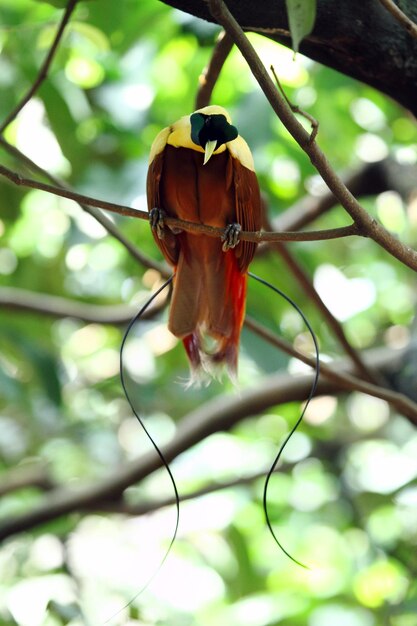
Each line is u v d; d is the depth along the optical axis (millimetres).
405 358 8797
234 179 5648
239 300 5941
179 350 12656
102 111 10445
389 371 8867
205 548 13844
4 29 9297
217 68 7043
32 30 9820
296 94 11227
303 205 10609
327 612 11266
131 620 8750
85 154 10328
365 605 11516
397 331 15367
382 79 5805
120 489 10281
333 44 5676
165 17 9648
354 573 12883
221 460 14969
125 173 10328
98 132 10438
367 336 15672
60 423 14320
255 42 10898
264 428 15055
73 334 15406
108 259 13695
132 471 10195
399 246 4758
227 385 13555
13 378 11773
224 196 5734
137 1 9383
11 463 14023
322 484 14789
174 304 5859
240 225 5676
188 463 14703
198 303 5871
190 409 13828
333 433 14164
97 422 14734
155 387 13359
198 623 11742
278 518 13586
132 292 13406
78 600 8820
